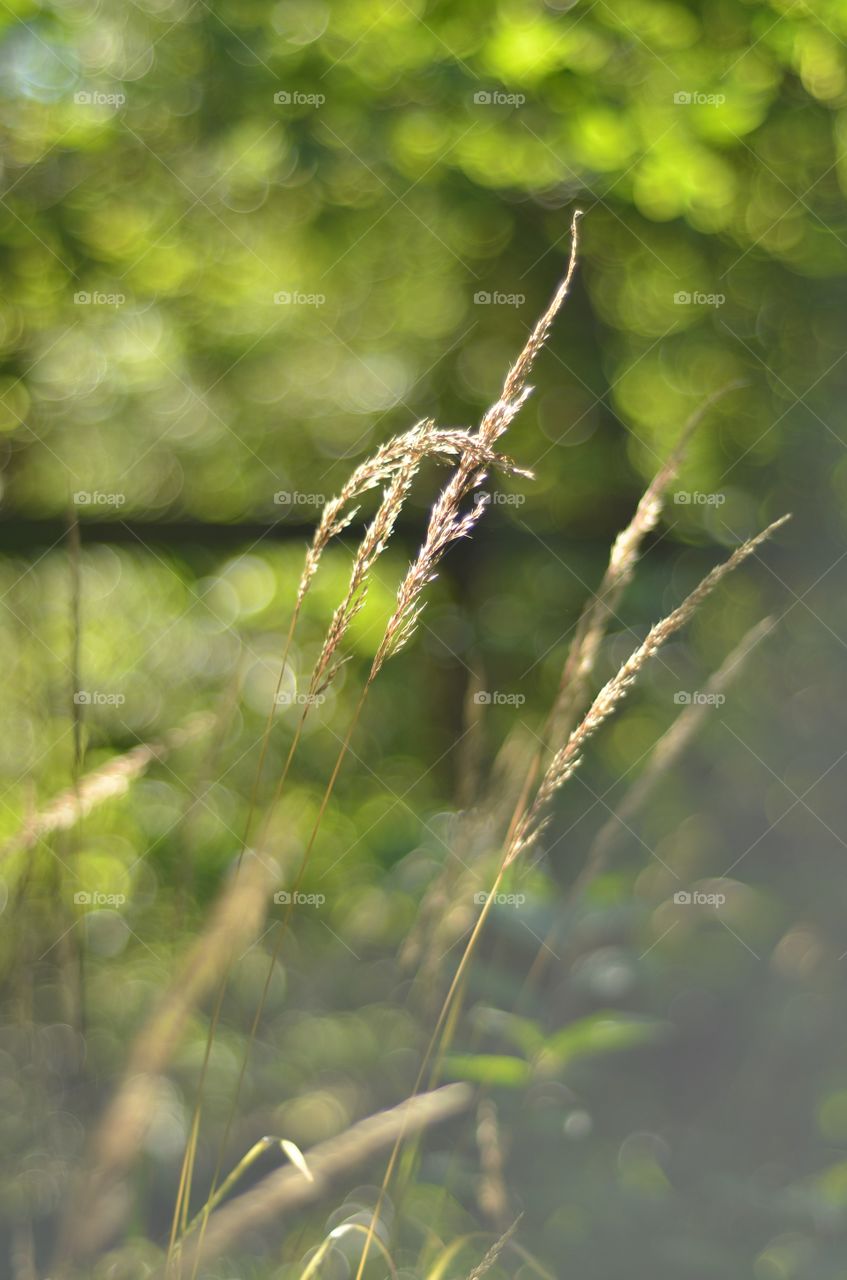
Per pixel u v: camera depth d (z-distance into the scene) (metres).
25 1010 1.68
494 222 5.88
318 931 4.20
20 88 5.09
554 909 2.37
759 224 5.55
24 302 5.56
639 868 4.14
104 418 6.08
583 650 1.71
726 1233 2.31
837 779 4.46
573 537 6.06
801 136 5.32
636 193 5.25
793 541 5.35
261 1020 3.26
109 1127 1.35
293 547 6.31
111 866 4.25
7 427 5.59
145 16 5.25
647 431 6.09
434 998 2.17
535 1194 2.21
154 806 4.64
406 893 3.64
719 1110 2.81
